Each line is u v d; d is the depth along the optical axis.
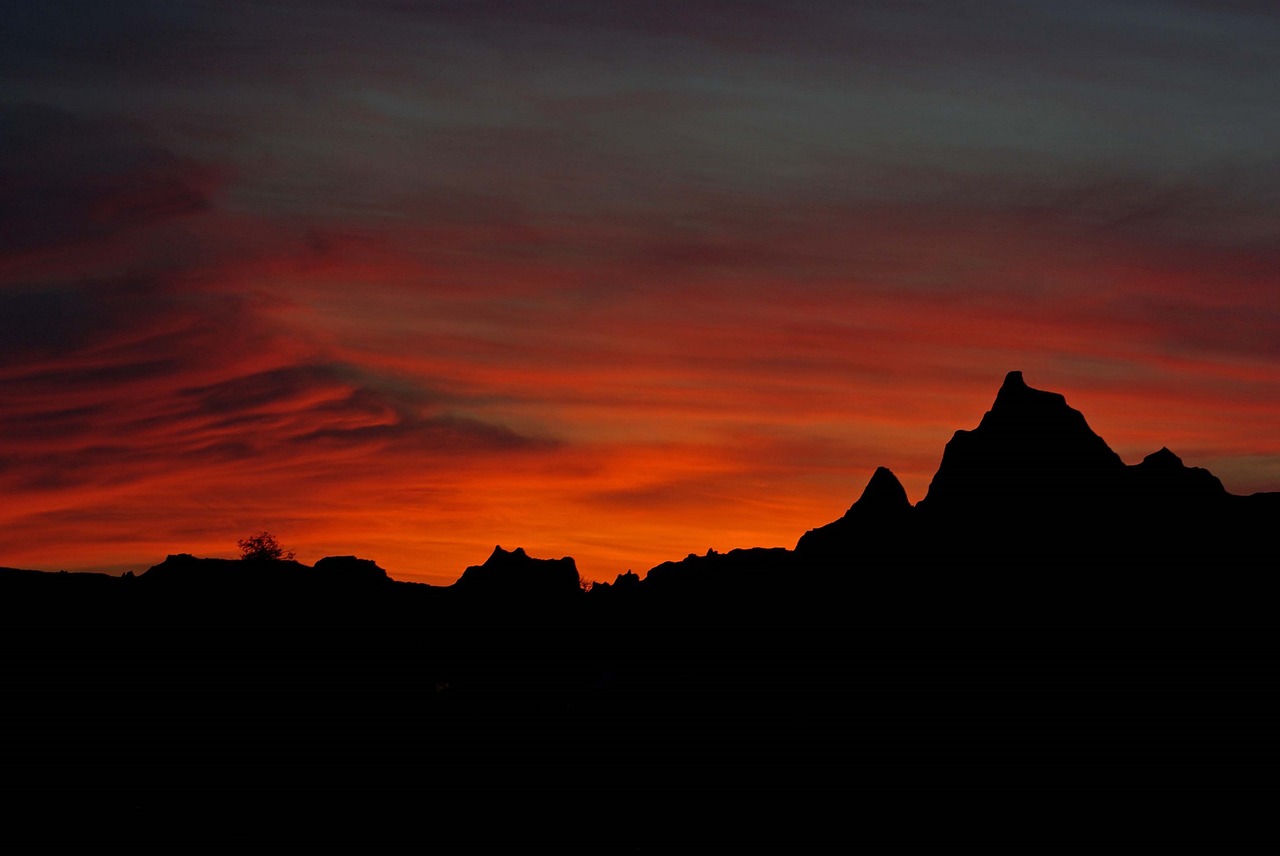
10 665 82.00
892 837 51.03
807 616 74.50
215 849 55.78
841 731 60.94
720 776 59.56
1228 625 60.34
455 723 74.62
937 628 66.56
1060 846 48.44
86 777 67.56
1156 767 52.69
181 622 93.50
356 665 88.81
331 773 67.31
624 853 52.53
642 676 76.69
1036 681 59.88
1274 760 51.44
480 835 56.41
